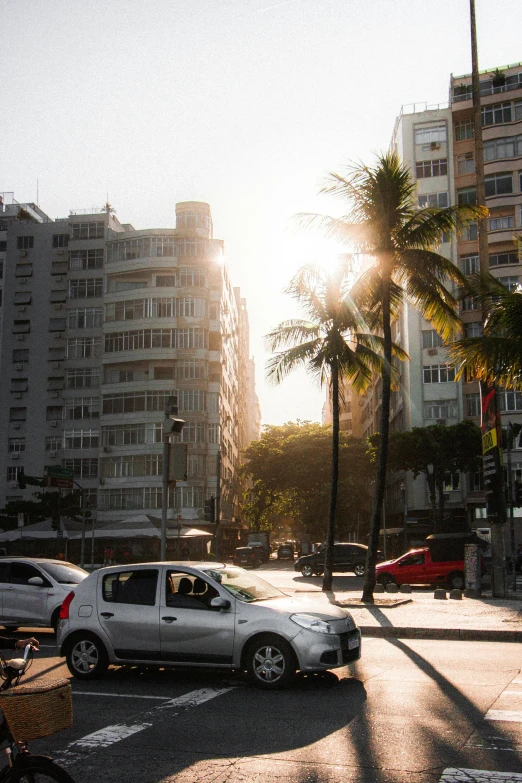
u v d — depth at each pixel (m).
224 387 69.44
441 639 14.19
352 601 20.58
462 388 54.06
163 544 16.44
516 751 6.25
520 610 17.92
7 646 4.72
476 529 52.19
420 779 5.57
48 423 67.56
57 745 6.70
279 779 5.63
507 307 17.42
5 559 15.77
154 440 61.88
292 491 65.81
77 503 60.25
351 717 7.53
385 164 20.73
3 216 77.75
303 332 25.03
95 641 10.04
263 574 44.94
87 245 68.62
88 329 67.12
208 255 65.44
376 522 21.00
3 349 69.44
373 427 72.69
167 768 5.97
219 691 9.08
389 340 21.27
